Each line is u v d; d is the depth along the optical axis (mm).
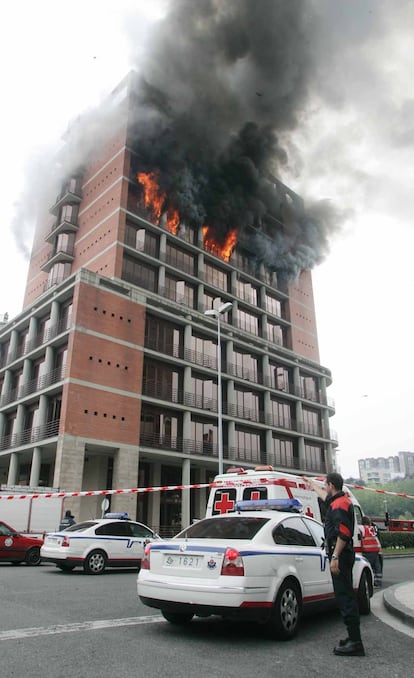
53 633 5246
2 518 20500
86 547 12414
